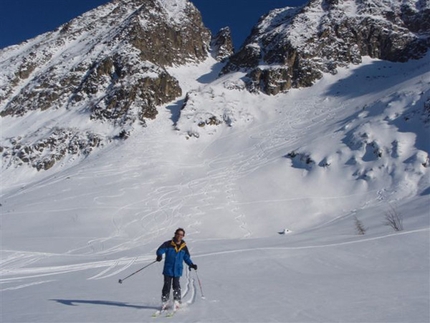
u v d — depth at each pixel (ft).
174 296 20.98
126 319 19.12
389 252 40.96
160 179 118.11
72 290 32.65
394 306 18.58
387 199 84.84
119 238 80.28
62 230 86.48
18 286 38.70
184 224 88.99
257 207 96.68
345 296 21.91
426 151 92.89
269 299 22.40
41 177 148.15
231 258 47.06
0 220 96.94
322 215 88.38
